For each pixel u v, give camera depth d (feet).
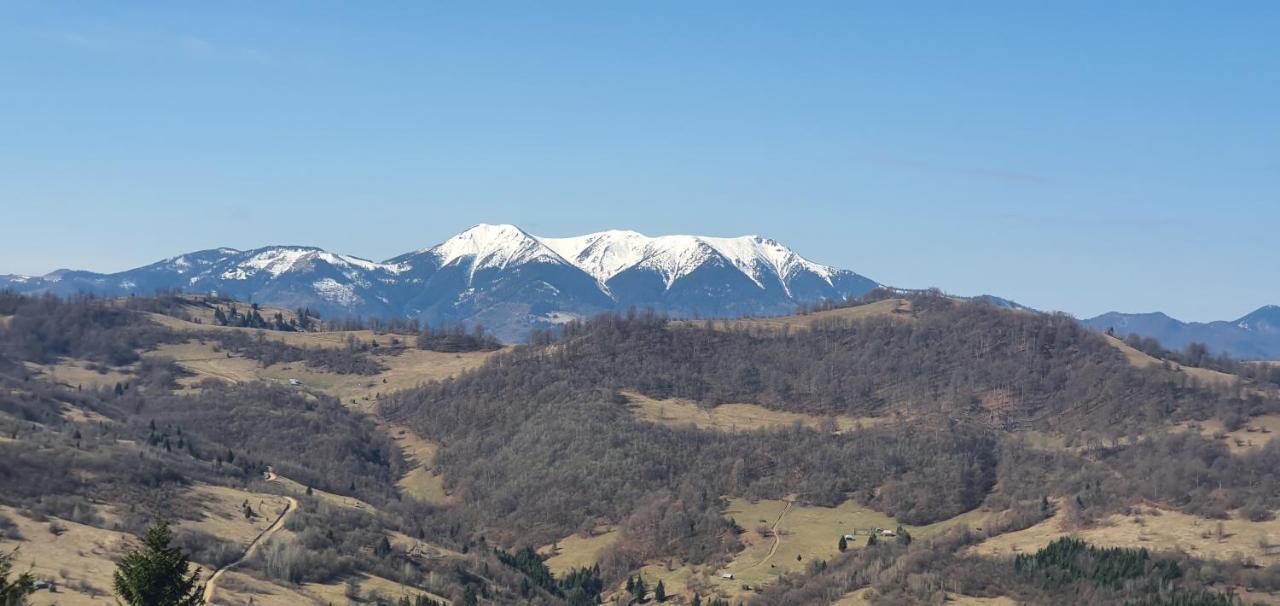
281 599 604.49
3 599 313.73
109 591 533.55
